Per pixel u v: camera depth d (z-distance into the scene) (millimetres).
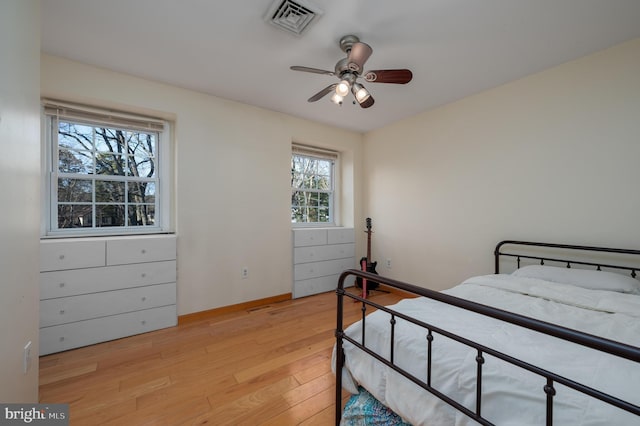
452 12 1502
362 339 1140
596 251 1915
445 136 2842
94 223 2291
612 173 1854
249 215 2838
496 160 2441
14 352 989
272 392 1480
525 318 679
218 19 1578
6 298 928
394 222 3416
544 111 2150
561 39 1752
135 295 2166
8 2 925
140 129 2455
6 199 920
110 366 1717
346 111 3020
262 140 2922
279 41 1777
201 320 2494
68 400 1398
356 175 3789
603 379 749
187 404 1381
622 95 1809
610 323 1153
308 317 2566
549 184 2137
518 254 2305
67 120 2182
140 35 1725
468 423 793
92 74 2078
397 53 1892
